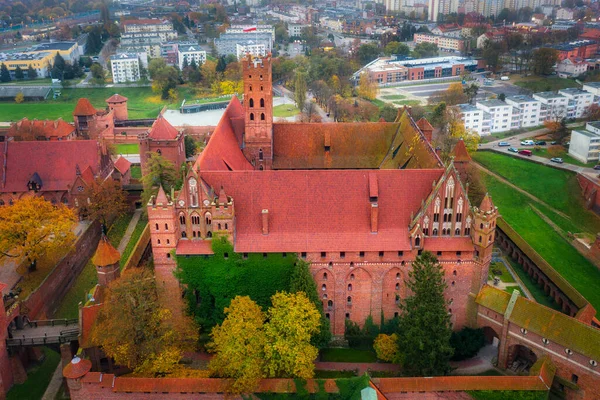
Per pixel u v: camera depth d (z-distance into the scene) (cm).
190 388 8544
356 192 10012
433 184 9781
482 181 18338
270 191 10006
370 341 10175
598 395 8419
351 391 8544
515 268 13188
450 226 9856
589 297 12325
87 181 14162
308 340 8869
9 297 10106
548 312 9050
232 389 8481
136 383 8556
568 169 18925
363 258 9875
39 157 14588
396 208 9988
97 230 13962
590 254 14050
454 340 9912
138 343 8994
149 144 14500
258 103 12369
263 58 12269
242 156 12656
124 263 12788
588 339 8488
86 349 9231
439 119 19750
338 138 13138
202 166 10094
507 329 9469
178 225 9744
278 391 8594
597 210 16575
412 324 8875
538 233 15362
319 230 9900
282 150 13050
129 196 15325
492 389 8500
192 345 9612
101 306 9450
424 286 8719
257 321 8956
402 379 8588
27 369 9900
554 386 8919
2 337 9269
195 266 9856
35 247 11238
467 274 10031
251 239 9831
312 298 9519
